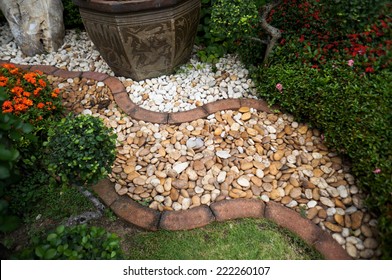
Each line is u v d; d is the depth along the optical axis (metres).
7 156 1.10
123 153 2.05
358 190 1.77
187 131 2.16
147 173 1.92
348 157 1.93
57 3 2.97
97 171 1.48
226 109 2.28
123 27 2.15
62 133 1.51
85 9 2.19
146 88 2.52
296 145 2.05
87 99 2.45
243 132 2.14
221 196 1.78
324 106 1.95
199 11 2.44
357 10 2.00
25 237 1.69
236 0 2.04
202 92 2.46
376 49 2.05
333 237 1.60
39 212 1.79
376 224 1.62
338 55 2.14
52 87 2.54
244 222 1.69
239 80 2.52
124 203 1.77
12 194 1.78
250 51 2.50
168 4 2.09
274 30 2.26
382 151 1.70
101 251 1.29
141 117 2.27
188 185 1.85
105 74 2.63
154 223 1.68
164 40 2.31
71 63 2.84
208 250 1.60
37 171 1.91
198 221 1.68
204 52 2.75
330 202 1.73
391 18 2.09
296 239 1.61
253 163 1.95
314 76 2.09
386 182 1.56
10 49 3.08
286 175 1.88
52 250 1.21
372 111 1.83
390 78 1.94
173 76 2.62
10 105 1.91
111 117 2.30
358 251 1.55
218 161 1.96
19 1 2.81
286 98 2.12
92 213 1.76
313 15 2.22
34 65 2.78
